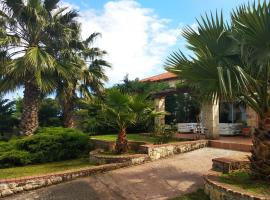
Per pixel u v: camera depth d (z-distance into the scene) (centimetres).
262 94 621
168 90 1645
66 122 1992
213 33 664
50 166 1254
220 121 1953
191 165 967
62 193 789
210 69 621
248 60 610
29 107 1603
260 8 571
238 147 1129
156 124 1648
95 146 1555
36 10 1556
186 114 2044
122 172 952
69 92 1727
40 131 1538
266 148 646
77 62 1709
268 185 636
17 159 1291
